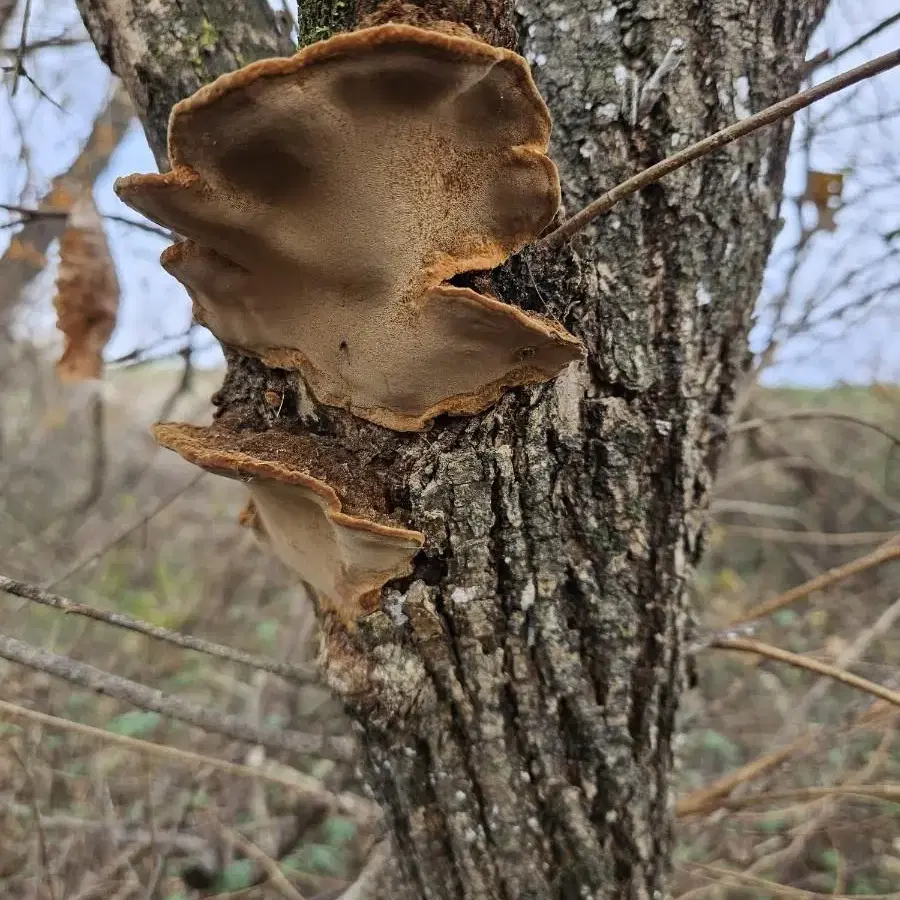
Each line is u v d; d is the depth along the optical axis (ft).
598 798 1.12
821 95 0.72
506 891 1.11
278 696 2.63
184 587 3.50
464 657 1.03
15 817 1.98
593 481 1.02
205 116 0.70
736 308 1.09
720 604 3.44
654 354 1.02
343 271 0.83
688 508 1.11
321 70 0.67
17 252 1.73
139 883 1.84
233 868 2.02
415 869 1.17
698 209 0.99
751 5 0.97
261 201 0.78
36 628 2.84
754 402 2.71
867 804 2.29
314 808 2.07
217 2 0.99
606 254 0.97
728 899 2.23
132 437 4.58
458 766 1.08
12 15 1.73
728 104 0.98
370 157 0.75
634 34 0.95
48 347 3.82
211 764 1.32
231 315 0.92
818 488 3.83
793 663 1.28
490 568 0.99
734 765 2.67
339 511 0.85
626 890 1.16
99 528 3.78
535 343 0.82
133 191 0.75
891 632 3.21
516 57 0.70
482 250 0.83
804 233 1.86
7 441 4.18
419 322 0.82
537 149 0.77
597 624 1.07
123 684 1.13
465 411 0.90
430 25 0.78
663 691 1.15
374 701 1.02
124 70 1.01
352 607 0.98
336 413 0.93
